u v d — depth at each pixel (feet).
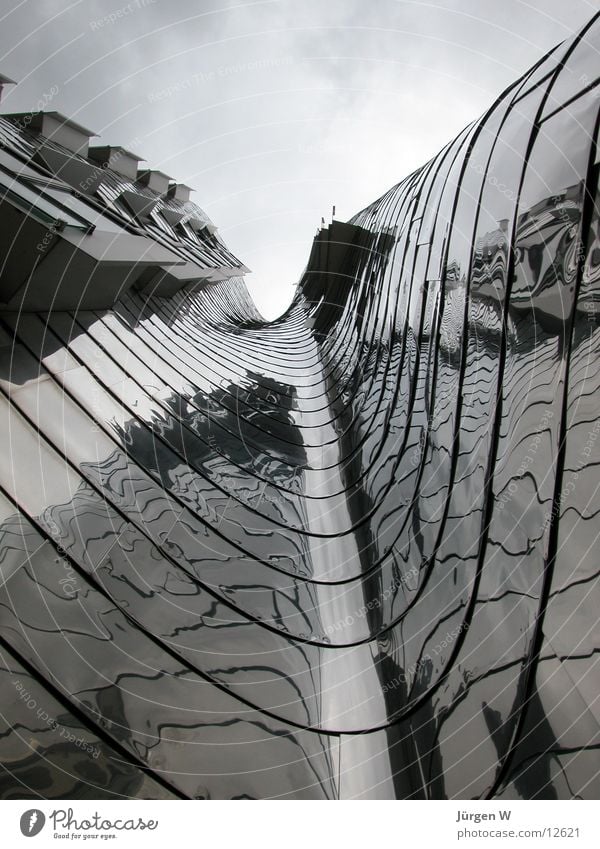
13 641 20.81
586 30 29.58
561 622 18.35
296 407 74.59
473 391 30.86
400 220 72.79
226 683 25.66
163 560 30.96
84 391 38.24
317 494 50.11
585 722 16.33
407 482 38.93
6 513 24.72
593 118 23.67
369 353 70.54
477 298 33.09
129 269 48.16
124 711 21.43
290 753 23.82
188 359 69.10
